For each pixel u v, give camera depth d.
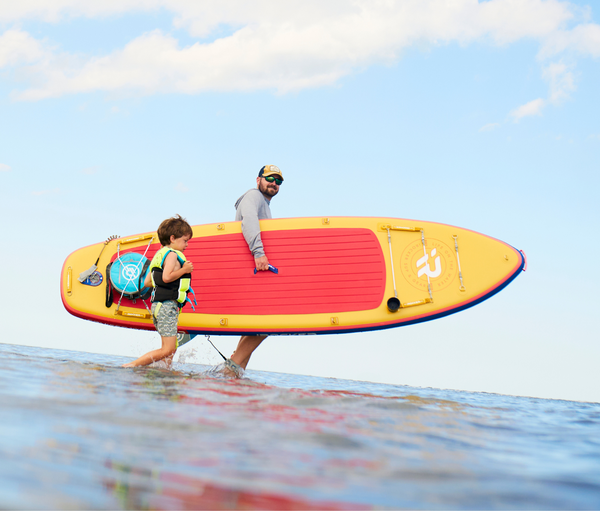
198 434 1.27
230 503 0.82
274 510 0.80
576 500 1.01
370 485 0.98
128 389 1.99
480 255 4.40
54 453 1.00
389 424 1.73
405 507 0.87
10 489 0.78
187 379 2.71
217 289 4.45
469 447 1.46
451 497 0.95
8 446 1.01
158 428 1.30
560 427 2.14
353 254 4.46
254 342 4.49
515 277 4.35
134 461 1.00
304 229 4.55
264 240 4.53
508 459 1.34
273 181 4.75
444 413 2.24
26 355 3.74
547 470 1.26
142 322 4.41
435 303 4.34
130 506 0.77
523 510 0.91
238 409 1.71
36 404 1.47
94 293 4.48
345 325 4.34
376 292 4.38
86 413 1.40
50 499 0.76
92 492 0.81
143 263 4.41
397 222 4.53
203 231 4.59
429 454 1.30
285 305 4.39
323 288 4.41
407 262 4.43
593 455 1.52
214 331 4.40
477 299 4.32
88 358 4.81
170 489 0.86
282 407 1.87
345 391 3.36
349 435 1.44
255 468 1.03
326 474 1.03
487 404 3.15
